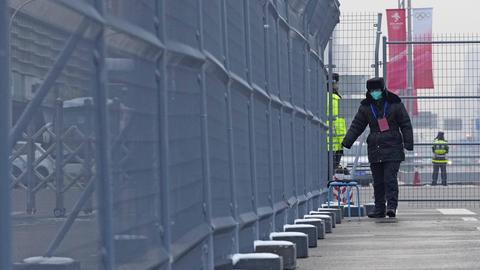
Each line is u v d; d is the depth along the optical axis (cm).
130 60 1312
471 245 3462
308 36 4403
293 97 3847
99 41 1152
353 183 5078
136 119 1345
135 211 1322
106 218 1166
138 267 1328
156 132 1482
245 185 2559
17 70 875
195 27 1869
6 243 847
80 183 1064
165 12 1562
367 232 4097
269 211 2986
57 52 991
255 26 2880
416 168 6675
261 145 2920
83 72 1084
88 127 1101
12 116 862
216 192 2078
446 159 6550
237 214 2384
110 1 1208
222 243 2133
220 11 2228
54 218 975
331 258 2997
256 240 2716
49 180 961
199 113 1886
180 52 1677
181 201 1667
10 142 855
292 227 3369
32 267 909
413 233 4028
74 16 1042
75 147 1048
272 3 3247
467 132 6216
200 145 1889
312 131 4609
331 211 4628
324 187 5309
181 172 1678
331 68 5584
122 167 1255
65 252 1008
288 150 3641
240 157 2486
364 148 7406
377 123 4972
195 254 1803
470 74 6144
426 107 6194
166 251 1517
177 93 1659
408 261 2912
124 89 1277
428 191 6481
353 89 6166
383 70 5931
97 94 1141
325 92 5397
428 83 6181
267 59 3122
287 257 2633
